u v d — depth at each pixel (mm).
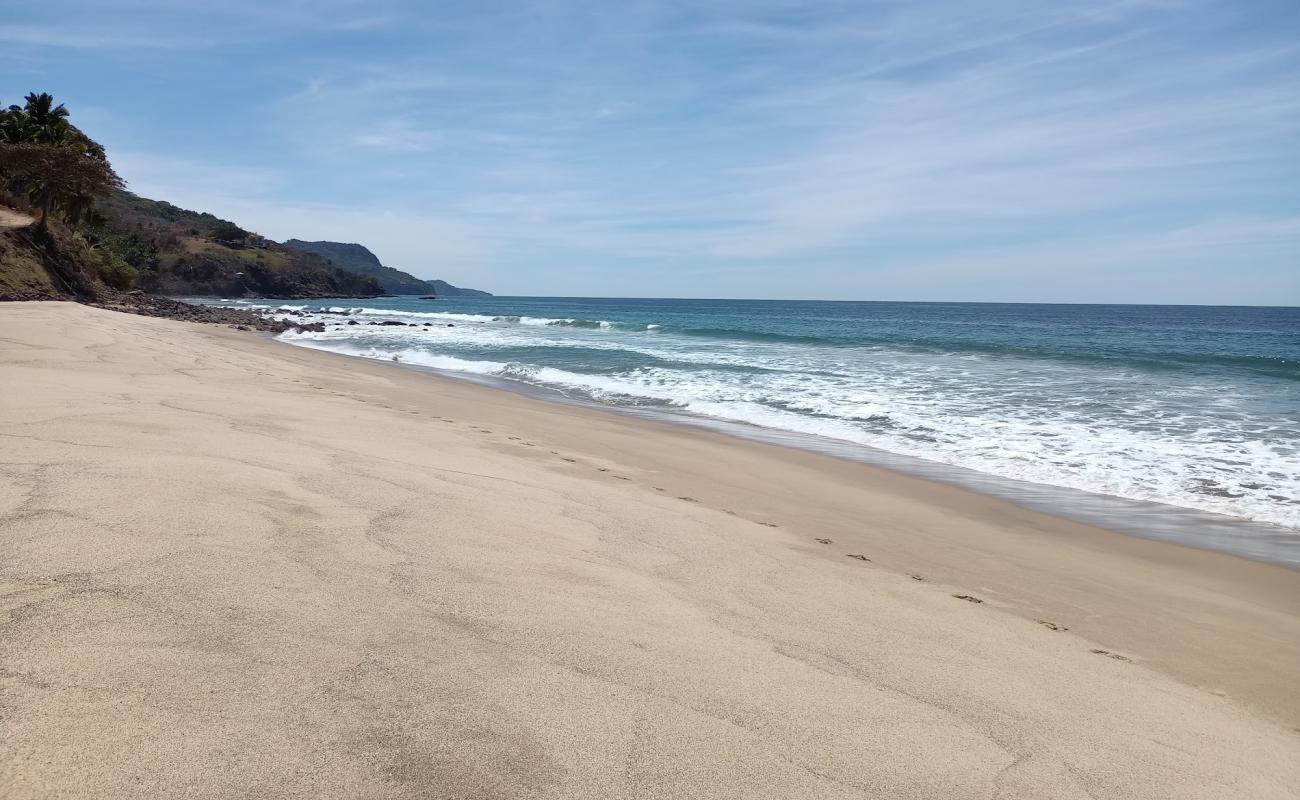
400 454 6832
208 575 3209
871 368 22531
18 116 47344
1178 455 11461
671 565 4629
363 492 5055
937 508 8648
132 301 43656
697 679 2953
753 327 53406
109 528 3615
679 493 7867
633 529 5387
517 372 21234
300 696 2373
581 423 12773
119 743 2008
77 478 4406
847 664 3420
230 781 1934
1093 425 13672
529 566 4055
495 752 2242
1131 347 34906
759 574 4758
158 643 2572
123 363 11781
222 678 2410
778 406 15805
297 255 138625
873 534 7188
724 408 15602
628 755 2338
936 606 4762
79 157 41250
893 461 11133
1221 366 23078
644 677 2889
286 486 4875
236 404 8609
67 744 1967
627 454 10109
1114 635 5090
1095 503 9188
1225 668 4660
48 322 17672
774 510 7730
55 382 8477
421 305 126062
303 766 2037
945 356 26672
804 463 10672
